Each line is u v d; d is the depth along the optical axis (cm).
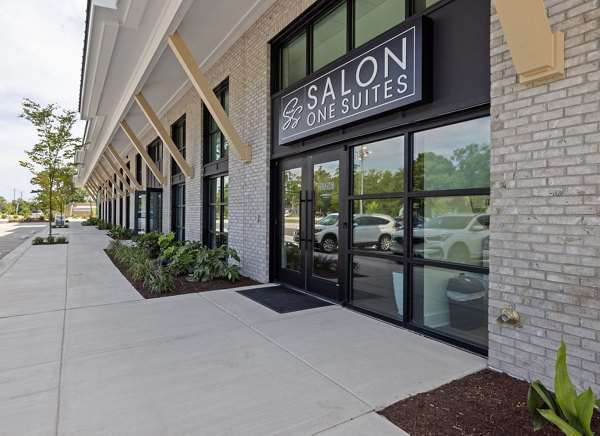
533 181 295
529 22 277
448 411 257
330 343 390
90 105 1166
